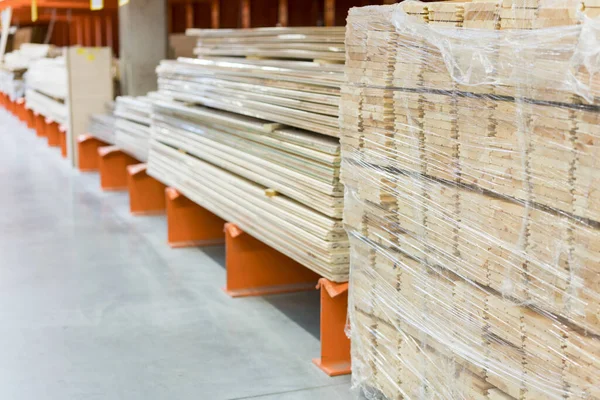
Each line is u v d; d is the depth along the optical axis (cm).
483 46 281
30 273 645
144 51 1077
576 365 252
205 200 648
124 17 1091
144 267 664
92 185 1067
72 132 1193
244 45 622
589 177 241
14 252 714
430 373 330
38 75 1550
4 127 1820
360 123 372
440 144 312
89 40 2139
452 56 298
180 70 731
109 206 927
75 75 1169
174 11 1736
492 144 283
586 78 238
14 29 2103
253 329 514
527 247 269
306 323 527
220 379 431
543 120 258
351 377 425
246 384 424
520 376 278
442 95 308
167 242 752
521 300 273
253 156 554
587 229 244
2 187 1045
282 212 493
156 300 573
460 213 303
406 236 341
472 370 303
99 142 1183
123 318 533
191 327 516
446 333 317
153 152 812
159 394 411
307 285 611
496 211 282
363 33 364
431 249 323
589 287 244
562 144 251
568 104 250
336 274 428
